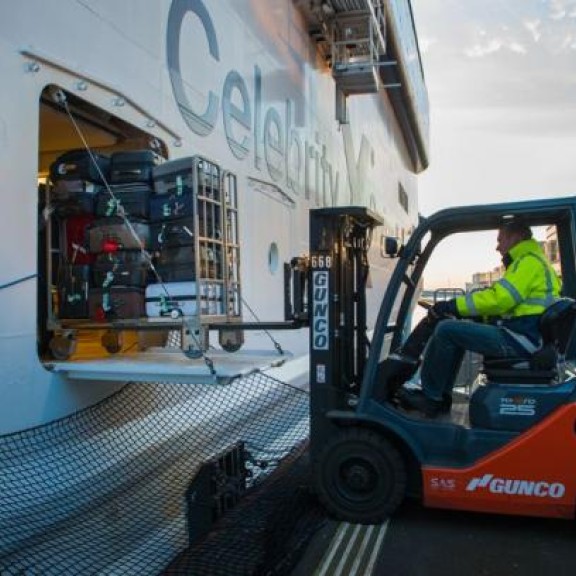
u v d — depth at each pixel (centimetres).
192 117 561
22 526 323
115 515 375
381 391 381
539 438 340
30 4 363
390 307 382
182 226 382
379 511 365
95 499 374
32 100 363
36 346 364
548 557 329
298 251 913
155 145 509
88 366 375
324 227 399
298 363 793
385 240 396
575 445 336
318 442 398
